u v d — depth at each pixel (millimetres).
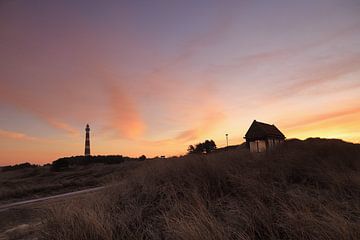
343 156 10516
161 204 7180
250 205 6117
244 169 8797
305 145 11742
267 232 5266
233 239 5133
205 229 5105
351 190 7004
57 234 6254
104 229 5879
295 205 5961
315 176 8062
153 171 9672
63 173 52719
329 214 5211
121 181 9594
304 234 4898
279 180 7934
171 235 5383
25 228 9531
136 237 5836
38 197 25531
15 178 52719
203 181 7926
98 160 77500
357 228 4664
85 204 7844
